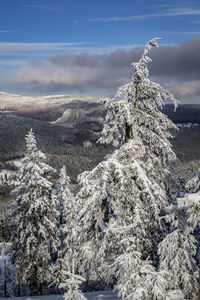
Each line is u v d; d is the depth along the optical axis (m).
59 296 16.84
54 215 23.38
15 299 16.81
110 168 11.16
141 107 12.60
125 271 8.23
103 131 12.30
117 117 12.12
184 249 10.61
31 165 22.44
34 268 22.39
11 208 22.98
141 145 11.96
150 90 11.91
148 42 11.84
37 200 22.03
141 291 7.77
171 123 12.06
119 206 11.03
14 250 23.22
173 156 11.55
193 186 10.98
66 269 20.97
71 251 21.67
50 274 22.64
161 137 12.09
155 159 12.22
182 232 11.08
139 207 10.86
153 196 10.84
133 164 11.25
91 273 12.73
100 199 11.09
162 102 12.16
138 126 12.09
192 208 9.47
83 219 11.54
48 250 23.23
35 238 21.78
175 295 9.14
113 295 12.55
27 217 22.25
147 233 11.46
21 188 22.81
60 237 29.00
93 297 12.26
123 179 10.62
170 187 12.85
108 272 10.51
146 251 11.44
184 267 10.30
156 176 12.13
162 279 8.20
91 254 11.98
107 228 11.30
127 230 10.00
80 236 12.41
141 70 11.89
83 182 11.42
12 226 23.38
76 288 8.45
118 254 11.11
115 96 12.16
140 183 11.34
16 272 21.73
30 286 23.44
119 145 13.26
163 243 10.95
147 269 8.45
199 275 10.34
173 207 10.94
